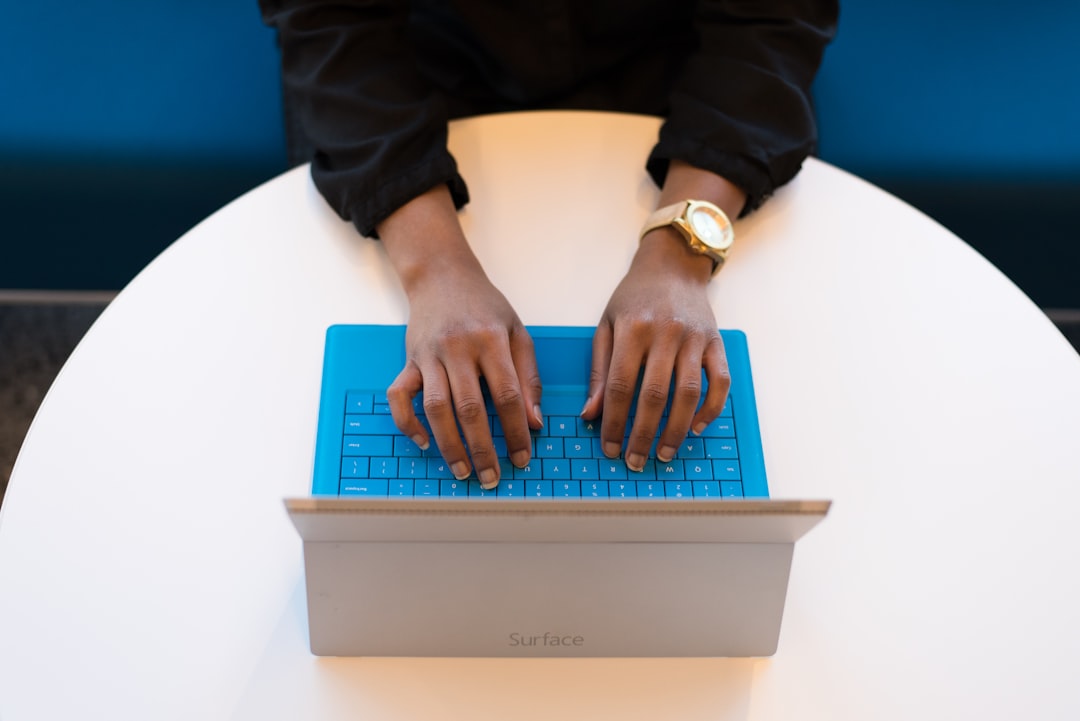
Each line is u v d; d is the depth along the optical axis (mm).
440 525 651
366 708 717
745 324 939
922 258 1007
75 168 1418
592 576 703
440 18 1268
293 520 638
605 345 893
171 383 870
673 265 939
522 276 964
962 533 815
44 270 1594
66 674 712
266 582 768
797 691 734
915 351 933
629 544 685
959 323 957
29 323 1729
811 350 925
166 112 1425
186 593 757
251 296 936
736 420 859
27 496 794
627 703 727
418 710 718
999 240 1558
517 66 1213
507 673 739
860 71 1494
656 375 844
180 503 801
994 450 867
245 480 819
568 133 1078
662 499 627
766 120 1024
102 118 1414
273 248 975
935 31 1526
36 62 1432
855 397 896
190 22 1481
